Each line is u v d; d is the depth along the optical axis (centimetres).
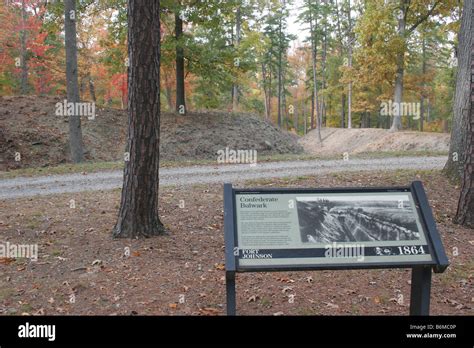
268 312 533
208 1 2361
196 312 529
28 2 2664
